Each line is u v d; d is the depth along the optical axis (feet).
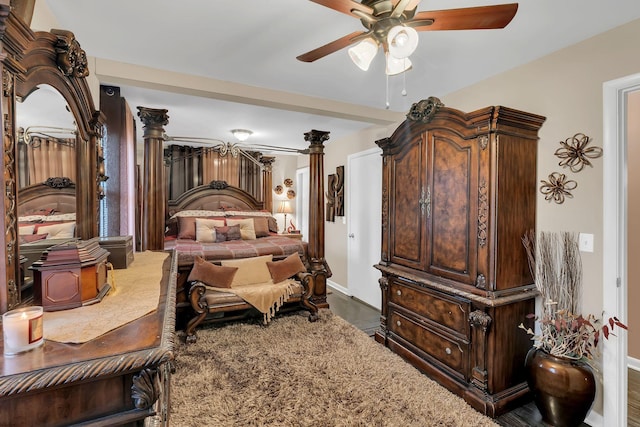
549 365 6.00
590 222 6.36
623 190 6.05
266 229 16.70
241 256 11.71
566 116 6.71
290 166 21.26
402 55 4.26
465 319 7.04
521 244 6.92
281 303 10.66
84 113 4.91
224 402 6.50
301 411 6.28
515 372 6.86
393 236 9.32
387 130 12.41
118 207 8.92
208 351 8.73
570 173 6.66
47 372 2.27
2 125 2.92
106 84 8.19
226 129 13.99
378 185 13.10
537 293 6.95
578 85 6.51
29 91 3.45
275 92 9.19
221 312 10.13
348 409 6.37
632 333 8.61
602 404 6.19
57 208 4.26
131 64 7.47
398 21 4.22
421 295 8.26
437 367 7.72
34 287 3.46
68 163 4.53
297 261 11.74
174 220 15.69
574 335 6.03
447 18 4.21
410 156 8.63
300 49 6.73
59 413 2.40
